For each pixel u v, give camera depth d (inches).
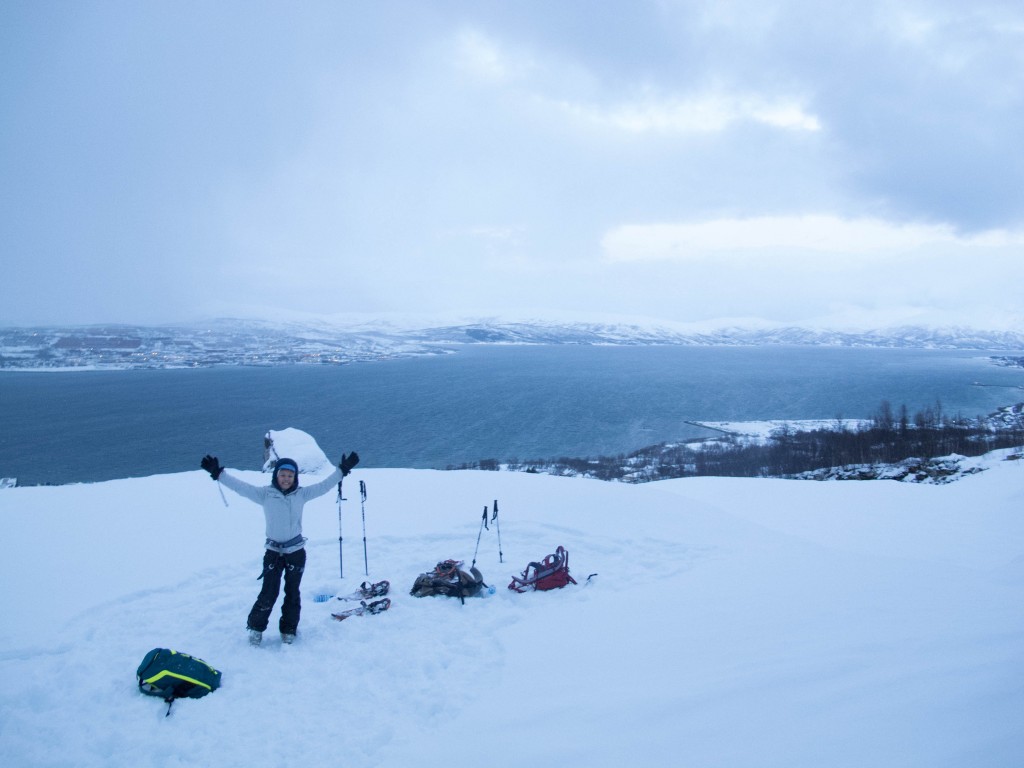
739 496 544.4
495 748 146.7
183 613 253.8
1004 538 381.1
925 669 150.7
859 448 1918.1
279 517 231.3
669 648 201.0
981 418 2947.8
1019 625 180.4
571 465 2222.0
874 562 301.7
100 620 245.1
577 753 137.7
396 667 209.0
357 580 293.4
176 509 407.5
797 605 232.2
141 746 166.4
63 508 407.2
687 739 135.7
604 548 341.1
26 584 279.6
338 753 161.0
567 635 226.2
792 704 143.6
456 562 281.9
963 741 111.9
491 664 210.1
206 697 190.5
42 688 193.9
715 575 290.8
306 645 226.8
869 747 117.4
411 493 458.0
